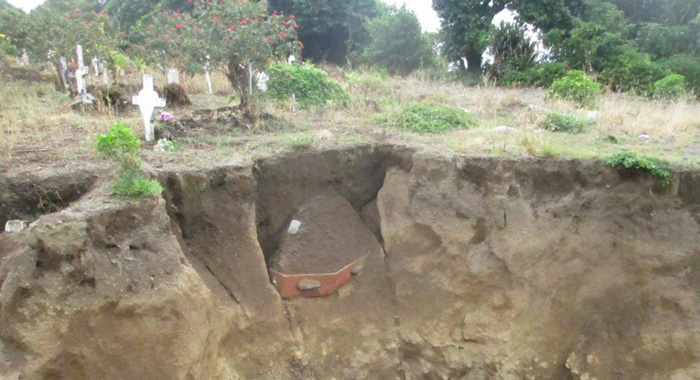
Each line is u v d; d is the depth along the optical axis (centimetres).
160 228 488
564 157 661
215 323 525
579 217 642
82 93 899
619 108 992
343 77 1366
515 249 634
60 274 423
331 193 696
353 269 661
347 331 642
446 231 647
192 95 1119
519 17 1681
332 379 616
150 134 705
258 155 655
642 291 612
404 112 875
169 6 1880
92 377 426
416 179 672
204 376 498
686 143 764
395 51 1712
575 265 634
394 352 651
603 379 608
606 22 1697
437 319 649
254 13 852
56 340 411
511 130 811
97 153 607
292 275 628
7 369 395
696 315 581
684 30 1742
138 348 446
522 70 1616
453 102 1109
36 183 539
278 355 593
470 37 1677
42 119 773
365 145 712
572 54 1577
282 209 666
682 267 601
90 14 1262
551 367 632
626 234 626
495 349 632
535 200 652
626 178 637
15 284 410
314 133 767
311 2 1861
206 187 581
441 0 1709
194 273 495
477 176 654
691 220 615
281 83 989
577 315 634
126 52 1557
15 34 1181
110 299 436
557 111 952
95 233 447
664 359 585
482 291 639
